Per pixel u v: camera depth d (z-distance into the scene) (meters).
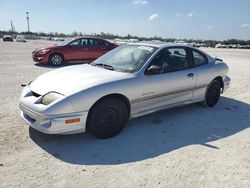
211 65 5.99
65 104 3.82
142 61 4.77
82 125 4.02
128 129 4.78
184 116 5.57
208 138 4.55
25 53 20.00
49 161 3.61
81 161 3.65
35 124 4.00
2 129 4.53
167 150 4.05
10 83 8.14
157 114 5.61
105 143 4.21
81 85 4.07
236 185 3.22
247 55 28.72
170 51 5.20
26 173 3.31
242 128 5.07
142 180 3.25
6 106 5.76
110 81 4.23
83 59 13.35
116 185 3.13
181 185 3.17
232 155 3.96
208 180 3.29
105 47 13.84
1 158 3.62
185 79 5.30
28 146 4.00
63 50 12.80
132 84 4.42
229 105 6.55
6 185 3.06
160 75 4.86
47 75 4.75
